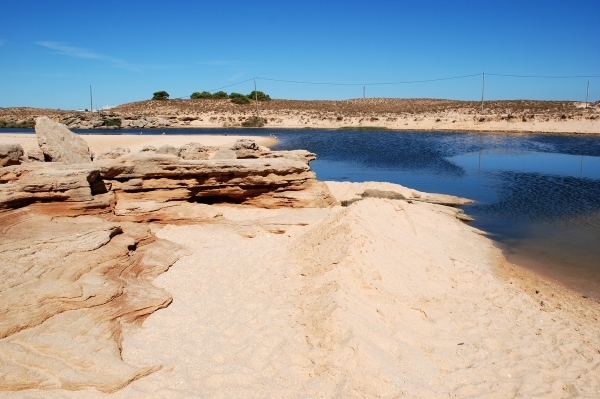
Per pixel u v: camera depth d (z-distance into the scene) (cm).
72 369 705
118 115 9094
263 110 10069
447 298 1029
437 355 792
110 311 871
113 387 688
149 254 1201
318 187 1745
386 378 699
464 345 836
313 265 1079
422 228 1555
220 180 1638
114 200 1462
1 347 709
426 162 3931
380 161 4006
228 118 9319
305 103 11425
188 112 9900
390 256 1113
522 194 2538
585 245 1609
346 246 1063
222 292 1030
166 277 1101
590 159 4053
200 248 1307
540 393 716
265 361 766
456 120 8169
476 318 945
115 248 1106
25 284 857
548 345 865
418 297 992
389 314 880
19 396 655
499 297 1075
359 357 725
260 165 1641
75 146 1655
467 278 1164
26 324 764
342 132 7488
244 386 707
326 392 684
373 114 9350
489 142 5709
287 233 1423
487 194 2545
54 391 673
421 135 6812
